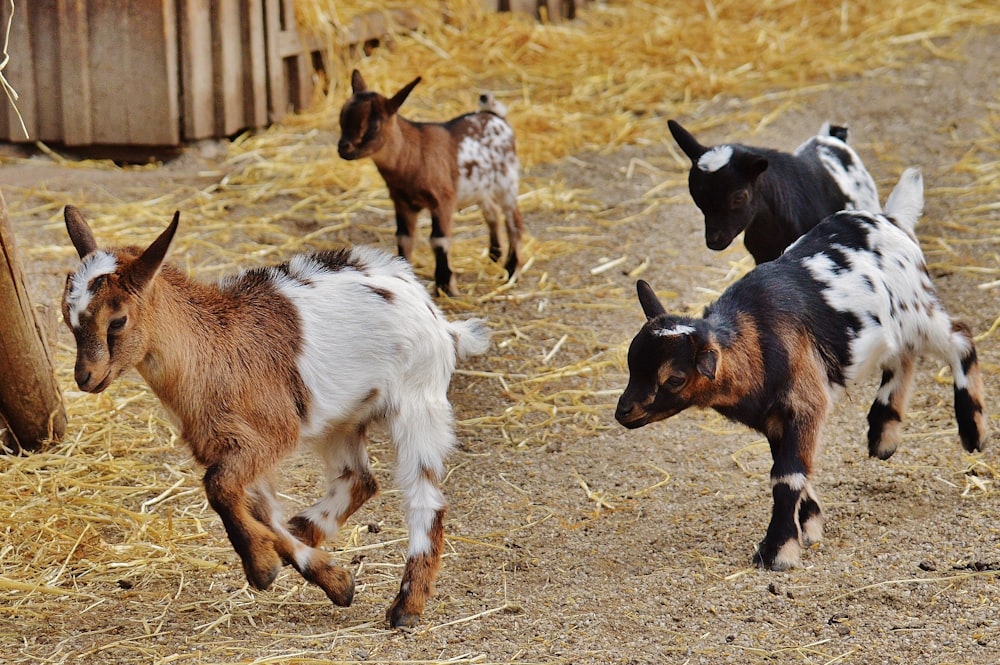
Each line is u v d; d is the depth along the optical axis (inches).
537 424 268.5
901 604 186.5
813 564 203.2
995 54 487.8
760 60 493.0
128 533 222.4
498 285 337.1
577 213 382.3
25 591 201.9
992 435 244.1
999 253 330.3
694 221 370.0
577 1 564.7
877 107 444.8
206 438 186.7
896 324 221.8
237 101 421.1
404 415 197.6
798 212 266.5
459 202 329.7
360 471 205.5
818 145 283.1
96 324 175.8
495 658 176.4
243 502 185.3
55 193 376.2
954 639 175.6
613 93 472.4
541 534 224.2
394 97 309.1
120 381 279.4
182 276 189.8
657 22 538.0
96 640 185.8
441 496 197.8
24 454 250.1
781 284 213.8
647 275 338.0
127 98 401.7
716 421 263.9
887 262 223.5
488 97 339.6
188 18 397.7
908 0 546.9
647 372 197.0
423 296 203.2
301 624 191.8
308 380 192.7
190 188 387.5
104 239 344.8
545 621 188.4
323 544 219.8
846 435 252.4
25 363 243.6
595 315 318.7
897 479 232.1
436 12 514.3
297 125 436.1
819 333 212.8
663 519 226.4
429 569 192.4
